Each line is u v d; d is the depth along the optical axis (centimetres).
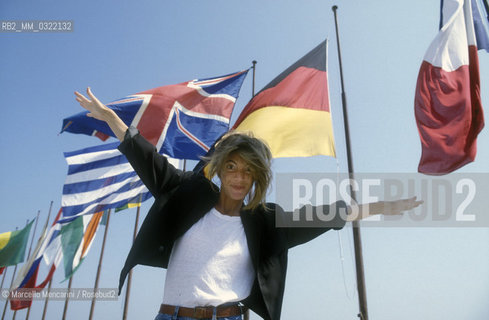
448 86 631
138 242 205
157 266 219
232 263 204
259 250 214
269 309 199
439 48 663
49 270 1833
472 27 658
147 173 211
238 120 876
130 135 207
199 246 204
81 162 1177
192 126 902
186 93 916
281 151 754
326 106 809
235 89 977
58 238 1794
